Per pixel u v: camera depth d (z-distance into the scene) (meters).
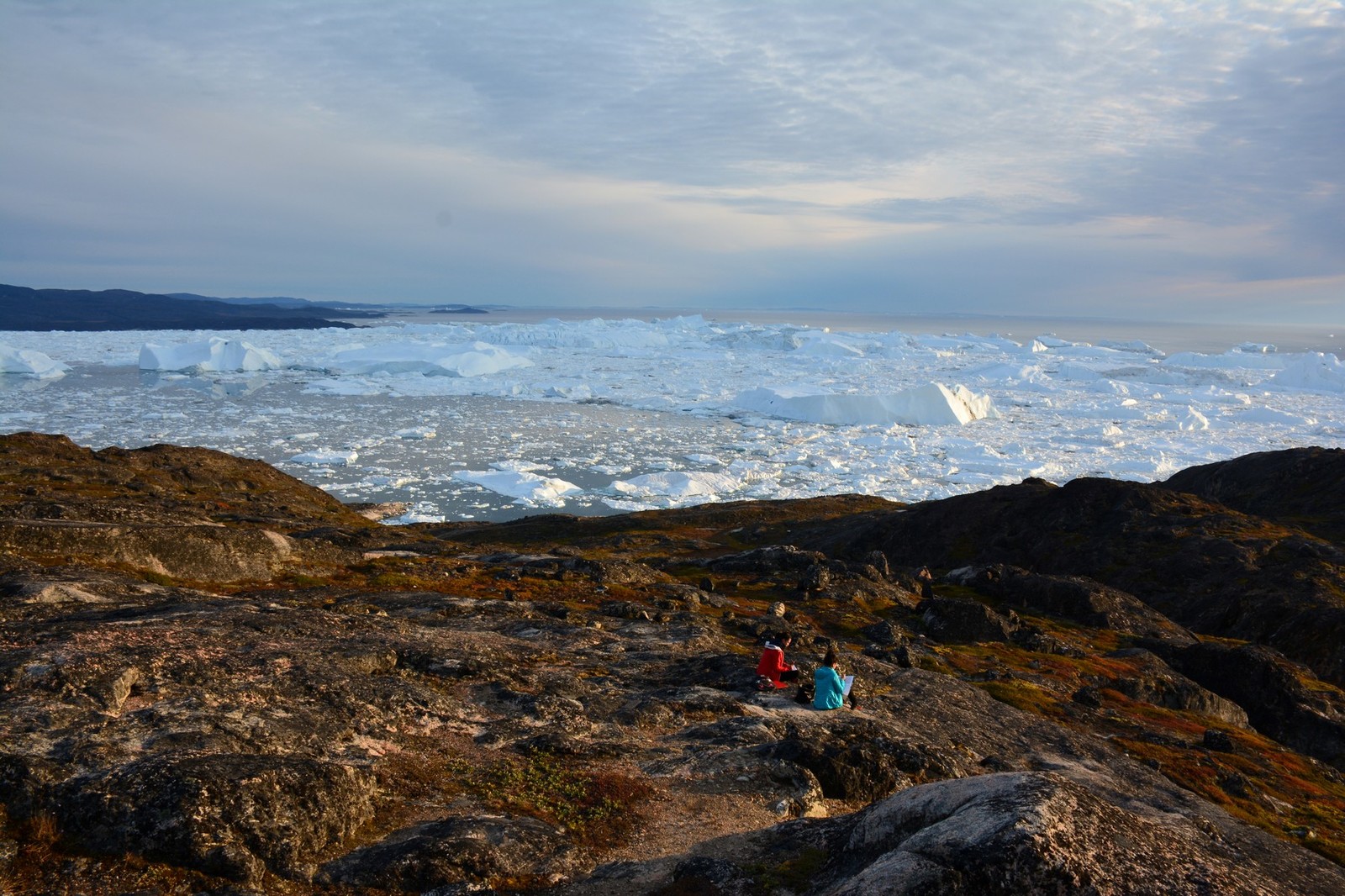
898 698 23.98
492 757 14.20
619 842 12.18
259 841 10.03
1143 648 41.47
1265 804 23.50
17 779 10.02
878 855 10.16
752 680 20.88
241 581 29.05
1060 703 29.22
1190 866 8.77
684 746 16.02
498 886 10.44
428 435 175.62
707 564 50.78
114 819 9.76
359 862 10.42
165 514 38.84
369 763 12.96
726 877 10.56
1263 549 61.62
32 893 8.78
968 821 9.05
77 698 12.20
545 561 40.69
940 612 39.50
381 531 58.38
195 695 13.26
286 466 142.25
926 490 137.88
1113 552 65.69
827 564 48.81
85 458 61.84
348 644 17.52
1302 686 37.31
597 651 22.58
